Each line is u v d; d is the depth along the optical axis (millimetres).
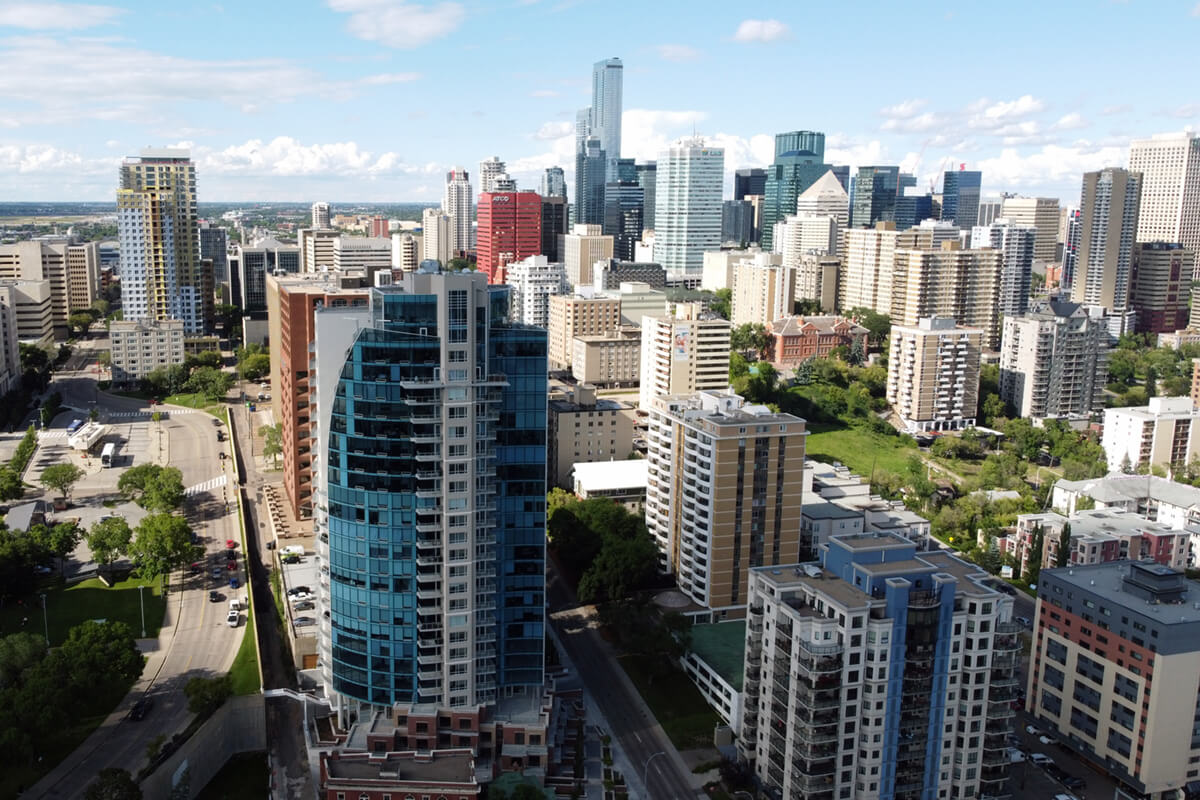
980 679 197250
